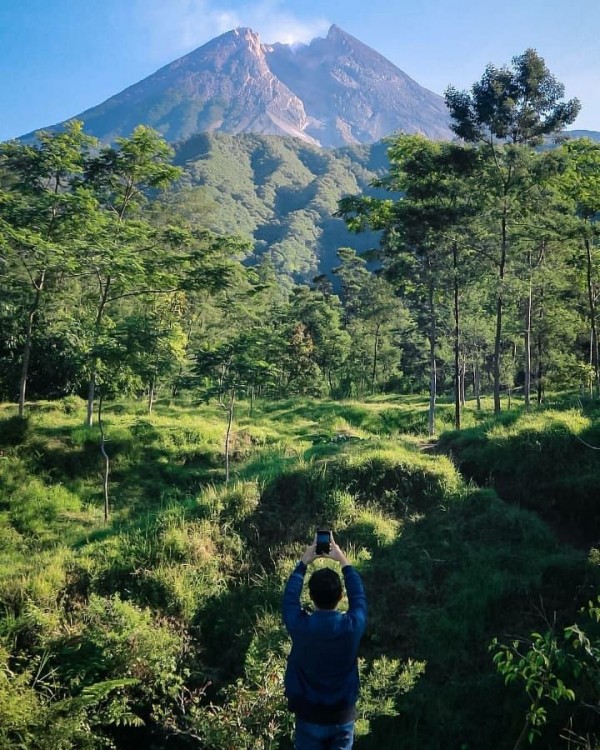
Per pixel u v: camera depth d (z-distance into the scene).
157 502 15.48
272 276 70.94
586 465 10.11
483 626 7.75
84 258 18.41
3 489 14.96
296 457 12.23
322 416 25.45
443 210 19.08
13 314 20.23
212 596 8.27
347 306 65.38
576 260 25.02
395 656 7.46
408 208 19.95
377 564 8.59
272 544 9.21
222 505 9.66
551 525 9.57
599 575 7.99
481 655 7.42
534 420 11.68
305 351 43.69
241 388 15.69
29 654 7.15
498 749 6.39
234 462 17.92
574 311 28.73
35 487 15.25
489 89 18.38
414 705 6.82
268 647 6.40
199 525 9.33
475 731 6.60
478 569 8.45
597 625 7.12
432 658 7.38
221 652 7.77
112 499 15.51
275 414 25.80
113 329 15.50
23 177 19.27
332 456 11.08
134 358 14.72
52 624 7.51
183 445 18.22
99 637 7.11
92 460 16.84
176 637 7.58
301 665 3.12
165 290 23.81
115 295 23.81
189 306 35.00
